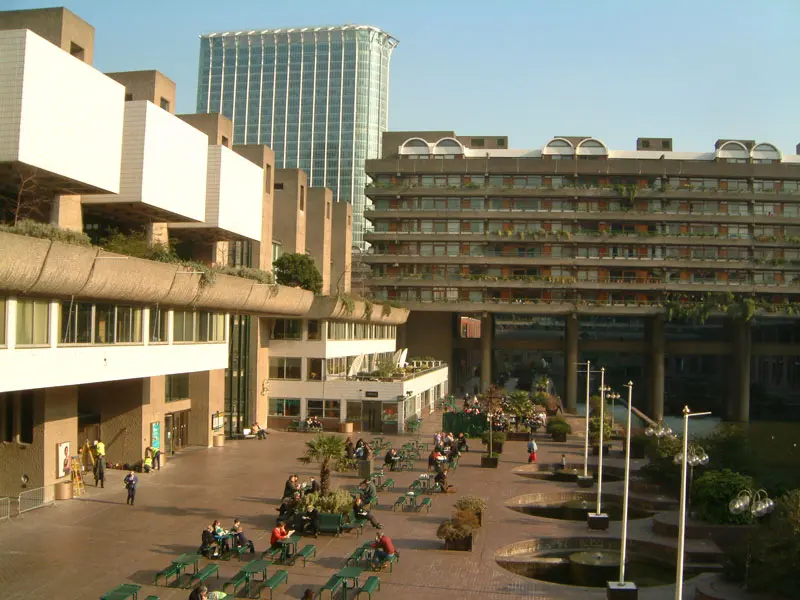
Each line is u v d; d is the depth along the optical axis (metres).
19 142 28.38
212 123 49.03
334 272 84.94
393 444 51.28
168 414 45.03
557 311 95.06
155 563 23.69
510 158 95.19
